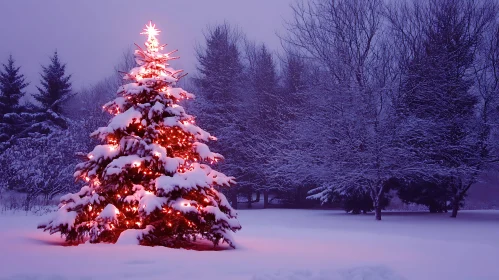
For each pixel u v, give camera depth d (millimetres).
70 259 7855
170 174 11133
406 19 26188
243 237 13688
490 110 25734
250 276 6785
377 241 12922
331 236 14289
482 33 26516
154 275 6730
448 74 25266
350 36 24906
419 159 24266
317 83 25250
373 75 23984
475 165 25625
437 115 24484
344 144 23109
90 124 32562
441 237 15258
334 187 28078
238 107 36156
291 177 26078
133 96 11453
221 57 38469
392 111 23094
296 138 25312
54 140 32250
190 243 11586
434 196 28078
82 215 10906
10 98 50688
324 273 6828
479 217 24984
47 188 29172
